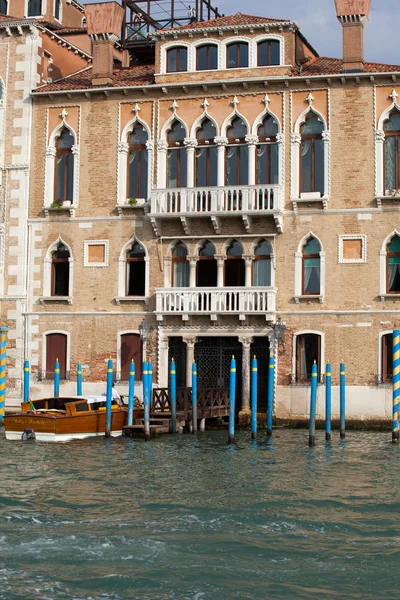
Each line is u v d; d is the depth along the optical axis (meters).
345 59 34.56
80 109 36.88
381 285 33.56
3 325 36.97
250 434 32.12
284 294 34.44
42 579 15.09
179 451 27.94
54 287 36.94
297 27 35.19
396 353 29.17
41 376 36.47
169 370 35.69
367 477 23.62
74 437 30.36
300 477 23.61
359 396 33.44
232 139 35.53
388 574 15.43
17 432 30.28
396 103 33.88
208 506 20.02
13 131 37.47
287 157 34.75
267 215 34.38
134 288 36.22
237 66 35.69
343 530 18.06
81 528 18.00
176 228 35.62
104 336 36.06
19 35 37.72
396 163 34.00
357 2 34.22
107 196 36.41
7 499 20.72
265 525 18.36
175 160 36.12
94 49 37.25
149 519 18.78
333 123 34.38
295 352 34.16
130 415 31.00
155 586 14.85
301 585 14.94
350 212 34.00
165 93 36.03
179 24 43.97
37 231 36.97
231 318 34.66
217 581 15.07
